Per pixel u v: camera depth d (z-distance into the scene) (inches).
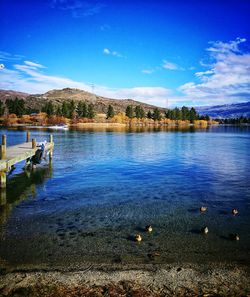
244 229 494.3
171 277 341.7
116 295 305.0
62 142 2150.6
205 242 440.8
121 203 642.2
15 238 450.6
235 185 823.1
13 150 1023.0
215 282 333.4
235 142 2440.9
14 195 706.2
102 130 4254.4
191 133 4015.8
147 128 5546.3
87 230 484.7
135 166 1127.0
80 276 341.1
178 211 588.7
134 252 405.1
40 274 344.8
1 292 308.3
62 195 706.8
